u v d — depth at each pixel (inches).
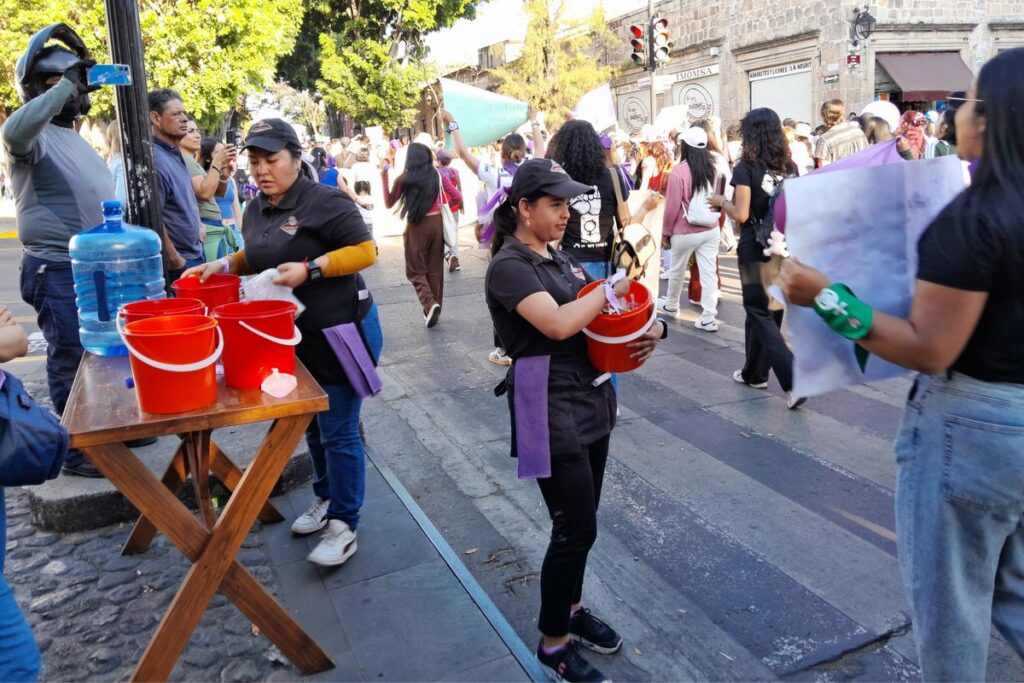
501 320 97.3
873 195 74.0
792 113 776.9
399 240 549.0
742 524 144.6
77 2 477.4
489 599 119.5
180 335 83.0
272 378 92.7
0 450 73.3
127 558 131.7
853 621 116.0
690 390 218.2
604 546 138.4
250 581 97.0
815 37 727.7
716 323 278.2
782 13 763.4
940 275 67.0
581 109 331.6
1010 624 77.6
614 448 180.4
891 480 160.2
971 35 729.0
